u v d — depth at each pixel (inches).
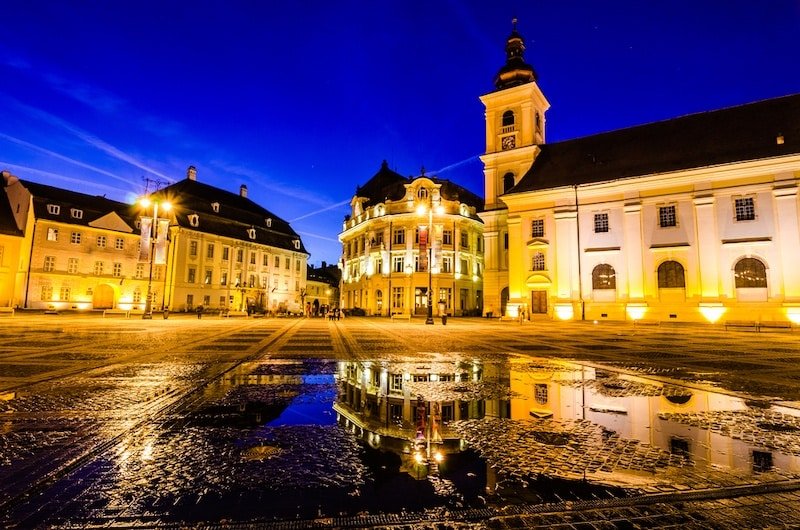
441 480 126.4
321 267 4099.4
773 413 210.8
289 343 564.1
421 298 2116.1
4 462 134.3
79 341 548.7
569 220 1459.2
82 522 99.8
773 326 1122.0
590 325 1238.9
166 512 105.0
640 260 1344.7
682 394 255.9
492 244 1715.1
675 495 117.9
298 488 119.9
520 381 295.6
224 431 171.2
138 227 2203.5
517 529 99.1
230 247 2472.9
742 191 1225.4
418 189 2194.9
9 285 1852.9
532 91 1684.3
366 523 101.4
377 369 343.9
